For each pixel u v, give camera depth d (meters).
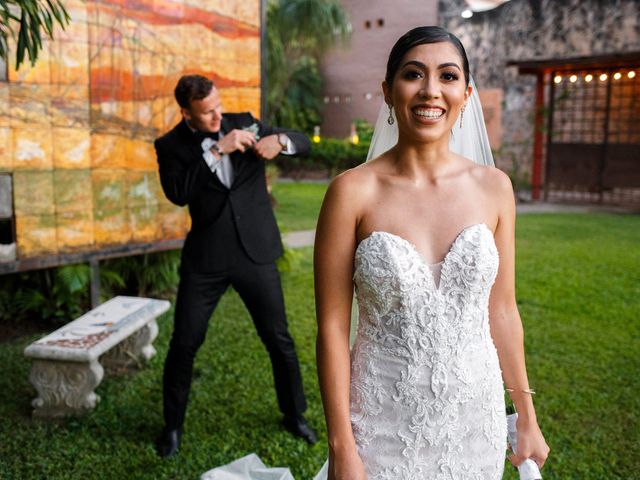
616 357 4.38
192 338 3.03
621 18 13.45
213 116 3.02
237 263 3.06
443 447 1.64
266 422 3.37
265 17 6.04
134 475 2.86
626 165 12.88
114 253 5.02
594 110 13.26
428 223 1.65
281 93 17.95
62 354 3.32
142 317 3.88
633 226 10.24
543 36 14.63
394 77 1.65
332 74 19.83
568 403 3.63
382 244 1.59
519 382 1.84
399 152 1.71
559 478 2.86
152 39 5.11
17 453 3.04
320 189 15.52
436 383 1.61
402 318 1.62
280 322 3.14
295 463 2.96
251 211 3.13
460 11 16.22
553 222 10.63
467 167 1.75
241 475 2.57
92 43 4.71
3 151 4.30
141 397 3.68
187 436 3.21
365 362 1.68
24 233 4.46
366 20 18.78
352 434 1.64
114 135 4.93
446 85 1.62
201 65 5.52
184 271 3.08
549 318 5.27
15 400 3.66
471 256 1.61
